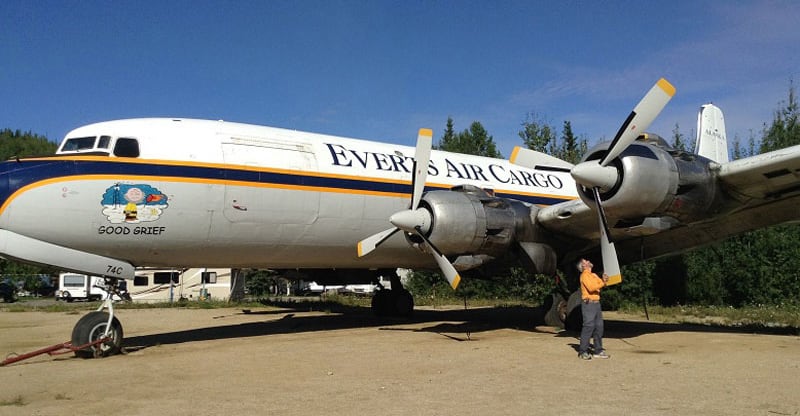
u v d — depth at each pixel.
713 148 14.12
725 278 22.42
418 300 25.70
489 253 10.40
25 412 5.39
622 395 5.90
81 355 9.07
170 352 9.45
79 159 9.25
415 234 10.26
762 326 13.90
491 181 13.92
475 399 5.77
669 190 9.19
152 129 9.99
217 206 10.06
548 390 6.17
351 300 25.53
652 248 12.45
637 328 12.99
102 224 9.18
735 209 10.24
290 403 5.66
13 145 87.56
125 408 5.54
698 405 5.45
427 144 10.29
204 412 5.34
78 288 34.84
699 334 11.54
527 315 17.17
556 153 35.41
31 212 8.75
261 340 10.85
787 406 5.39
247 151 10.58
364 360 8.27
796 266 21.30
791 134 30.14
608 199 9.20
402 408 5.41
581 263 8.56
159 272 32.06
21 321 16.77
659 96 8.82
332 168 11.43
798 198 10.38
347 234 11.63
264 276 40.50
